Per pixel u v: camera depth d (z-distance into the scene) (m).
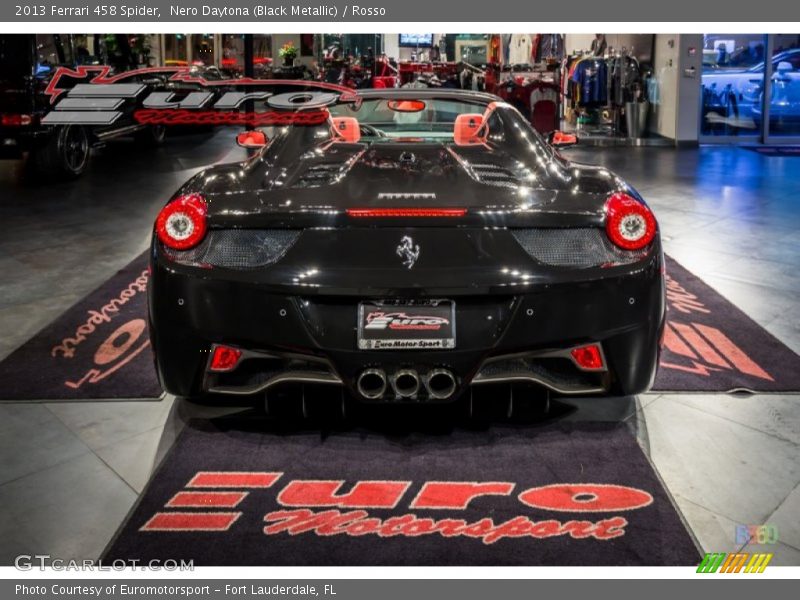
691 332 3.09
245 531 1.77
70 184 7.05
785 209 5.75
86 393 2.53
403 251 1.91
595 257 1.97
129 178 7.44
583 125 11.42
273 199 2.00
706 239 4.80
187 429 2.27
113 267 4.20
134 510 1.85
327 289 1.89
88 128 7.55
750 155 9.17
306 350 1.95
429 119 3.06
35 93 6.71
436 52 15.81
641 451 2.13
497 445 2.16
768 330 3.13
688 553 1.69
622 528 1.77
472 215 1.90
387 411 2.35
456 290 1.89
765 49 10.15
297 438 2.21
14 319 3.32
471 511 1.85
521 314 1.93
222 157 9.00
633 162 8.62
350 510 1.85
